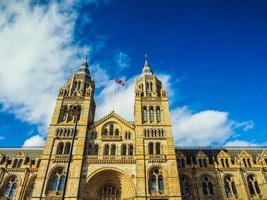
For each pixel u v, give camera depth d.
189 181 62.47
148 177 54.41
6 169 63.59
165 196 51.84
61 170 55.72
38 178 53.53
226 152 71.56
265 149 71.62
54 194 51.59
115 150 59.84
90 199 53.28
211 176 63.00
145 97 69.81
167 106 67.69
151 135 61.53
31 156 70.25
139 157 57.19
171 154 58.00
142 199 51.09
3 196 59.41
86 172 55.25
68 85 73.62
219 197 59.47
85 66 79.88
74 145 59.03
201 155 66.81
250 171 63.53
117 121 65.31
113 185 57.06
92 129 63.53
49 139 59.81
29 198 59.81
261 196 59.44
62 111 65.75
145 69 79.94
